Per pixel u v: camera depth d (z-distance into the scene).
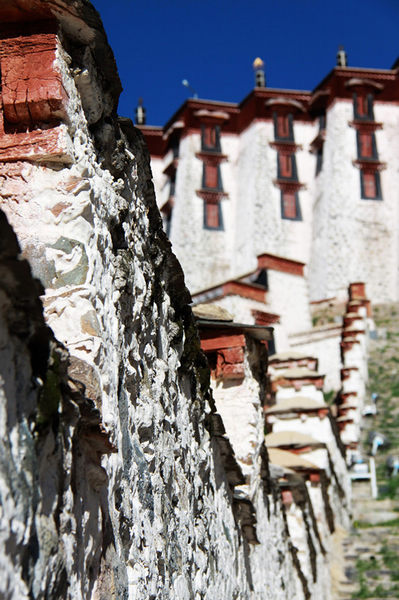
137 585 6.52
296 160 72.44
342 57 75.06
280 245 69.31
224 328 12.56
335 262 67.12
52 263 5.95
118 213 6.83
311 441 27.58
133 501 6.68
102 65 6.76
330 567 26.41
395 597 25.59
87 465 5.63
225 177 72.81
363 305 52.31
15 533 4.31
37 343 4.73
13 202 6.08
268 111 73.19
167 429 8.02
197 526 9.12
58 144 6.12
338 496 30.73
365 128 71.50
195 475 9.23
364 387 44.28
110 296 6.44
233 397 12.58
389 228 68.81
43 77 6.16
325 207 69.12
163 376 7.92
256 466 12.62
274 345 51.16
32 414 4.63
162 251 8.13
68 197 6.10
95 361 5.79
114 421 6.02
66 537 5.07
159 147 76.88
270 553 14.51
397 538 29.20
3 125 6.19
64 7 6.22
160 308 8.06
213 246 70.06
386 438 39.28
